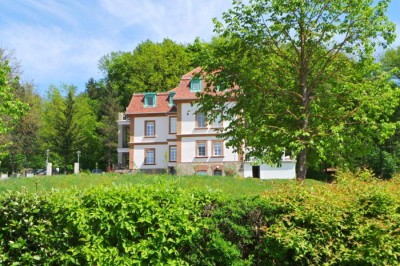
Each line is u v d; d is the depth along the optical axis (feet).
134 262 19.25
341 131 46.60
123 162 195.11
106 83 258.37
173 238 19.84
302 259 19.69
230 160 146.82
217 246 19.48
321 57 51.57
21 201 21.01
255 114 50.34
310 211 19.51
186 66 226.58
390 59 157.79
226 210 20.53
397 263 18.93
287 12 48.44
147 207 19.57
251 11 49.93
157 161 167.73
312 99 50.24
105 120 207.41
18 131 156.97
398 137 134.82
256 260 20.34
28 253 20.17
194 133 150.51
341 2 48.37
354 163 55.77
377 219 20.12
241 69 50.72
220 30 52.11
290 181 23.09
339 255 19.03
